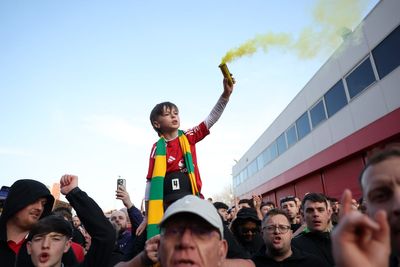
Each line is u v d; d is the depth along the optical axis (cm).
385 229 113
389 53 1184
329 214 478
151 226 266
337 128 1541
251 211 510
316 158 1728
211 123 343
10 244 274
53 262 279
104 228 280
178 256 175
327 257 434
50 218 291
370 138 1260
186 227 181
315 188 1814
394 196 138
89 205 284
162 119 331
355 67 1394
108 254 276
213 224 181
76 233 589
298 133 2027
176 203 192
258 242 505
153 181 292
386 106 1195
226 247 205
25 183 285
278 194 2478
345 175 1506
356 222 112
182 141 326
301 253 411
